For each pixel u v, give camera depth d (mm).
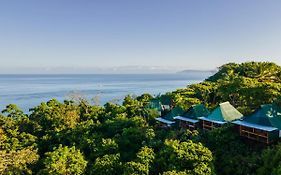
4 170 42469
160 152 38562
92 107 75938
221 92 63500
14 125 62938
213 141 41250
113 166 39125
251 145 39969
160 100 73375
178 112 57469
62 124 61562
